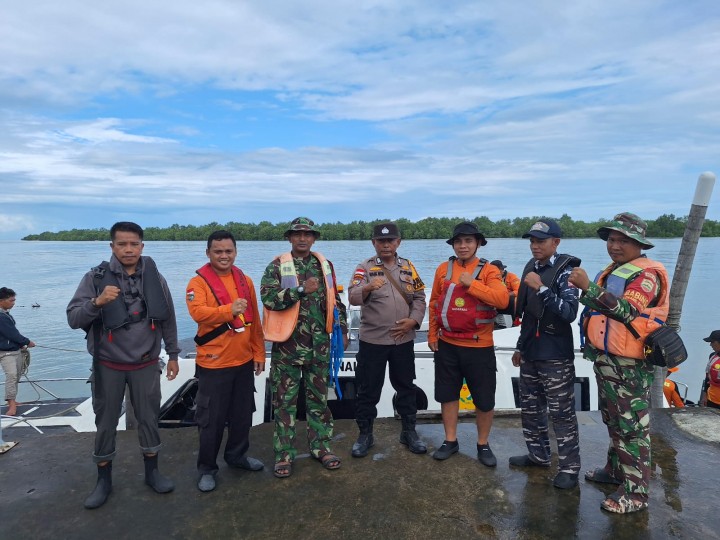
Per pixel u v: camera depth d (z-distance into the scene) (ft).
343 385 20.01
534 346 11.21
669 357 9.32
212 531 9.68
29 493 11.07
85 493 11.07
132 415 16.67
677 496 10.88
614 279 10.14
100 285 10.11
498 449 13.30
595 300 9.35
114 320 10.03
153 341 10.57
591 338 10.43
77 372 65.31
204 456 11.27
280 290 11.50
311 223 11.75
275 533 9.62
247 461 12.09
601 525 9.78
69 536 9.53
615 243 10.31
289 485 11.40
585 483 11.43
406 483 11.46
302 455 12.99
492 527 9.75
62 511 10.36
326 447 12.50
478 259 12.32
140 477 11.77
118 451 13.16
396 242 12.69
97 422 10.36
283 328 11.37
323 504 10.61
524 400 12.04
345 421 15.33
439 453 12.64
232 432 11.92
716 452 13.07
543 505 10.50
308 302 11.82
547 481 11.51
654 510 10.32
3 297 29.81
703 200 17.49
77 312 9.77
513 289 13.14
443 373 12.51
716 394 24.44
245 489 11.23
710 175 17.19
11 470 12.11
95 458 10.46
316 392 12.17
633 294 9.66
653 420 15.23
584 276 9.41
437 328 12.77
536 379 11.77
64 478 11.73
